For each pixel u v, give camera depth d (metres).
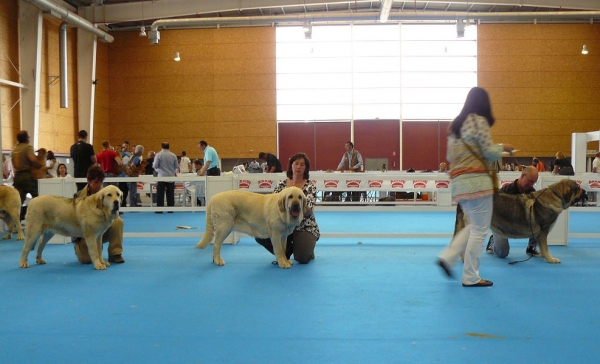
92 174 5.52
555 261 5.40
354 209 7.20
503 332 3.09
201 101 22.69
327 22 19.91
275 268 5.20
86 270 5.17
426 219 11.38
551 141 22.09
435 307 3.65
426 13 18.91
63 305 3.79
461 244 4.30
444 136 22.56
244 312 3.55
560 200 5.28
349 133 22.70
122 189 11.29
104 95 22.36
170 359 2.67
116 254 5.56
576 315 3.44
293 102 22.75
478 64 22.20
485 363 2.60
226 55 22.59
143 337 3.03
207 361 2.64
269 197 5.24
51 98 18.45
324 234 7.09
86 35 20.08
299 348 2.82
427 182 7.94
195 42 22.58
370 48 22.48
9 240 7.66
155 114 22.78
